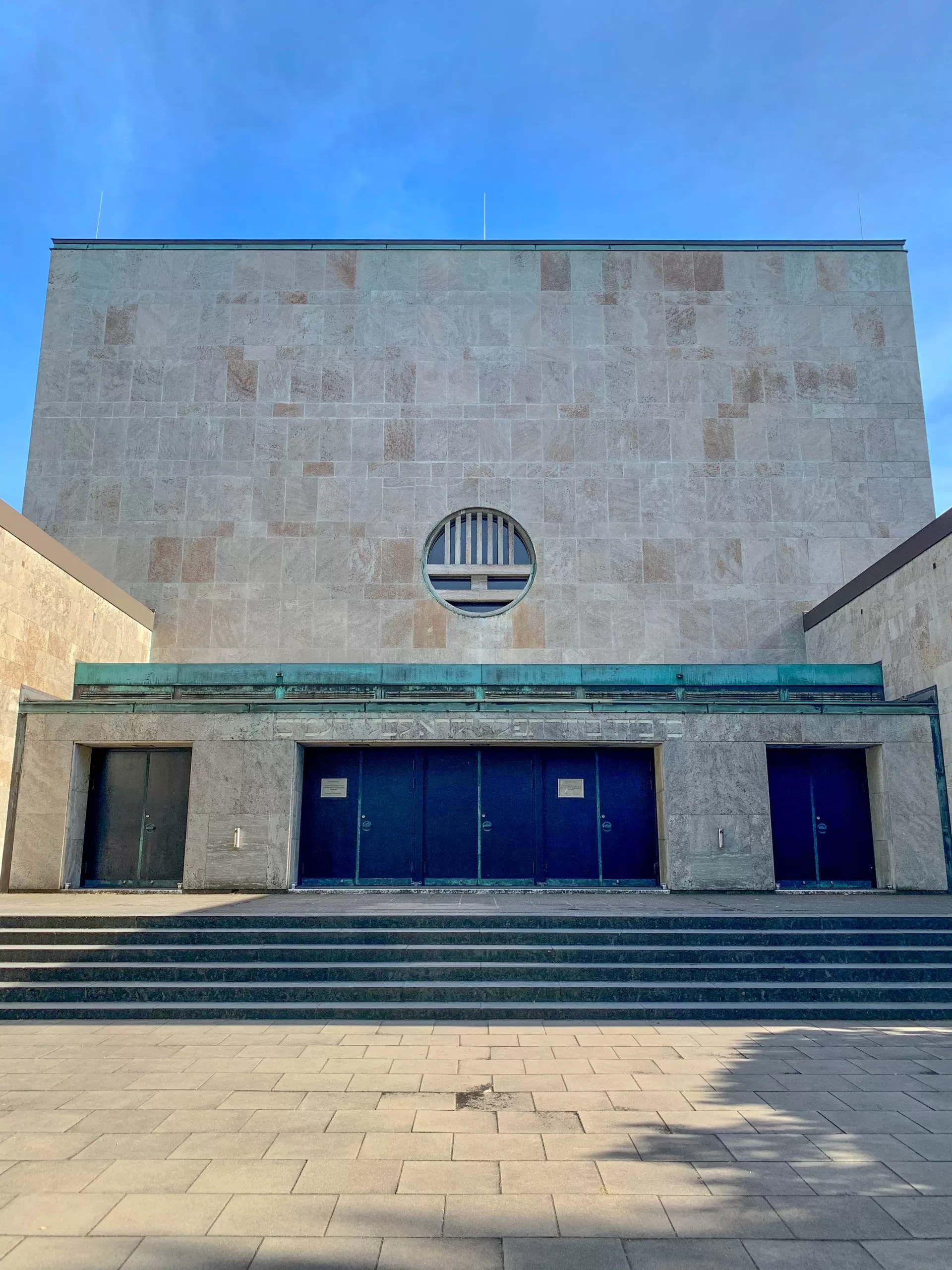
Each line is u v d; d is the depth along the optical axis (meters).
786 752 16.48
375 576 20.92
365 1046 7.99
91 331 21.98
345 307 22.25
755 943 10.77
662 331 22.23
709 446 21.66
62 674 16.88
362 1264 4.21
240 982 9.73
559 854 15.99
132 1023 8.87
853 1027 8.73
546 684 17.77
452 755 16.31
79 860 15.73
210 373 21.83
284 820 15.40
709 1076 7.10
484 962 10.23
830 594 21.00
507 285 22.44
